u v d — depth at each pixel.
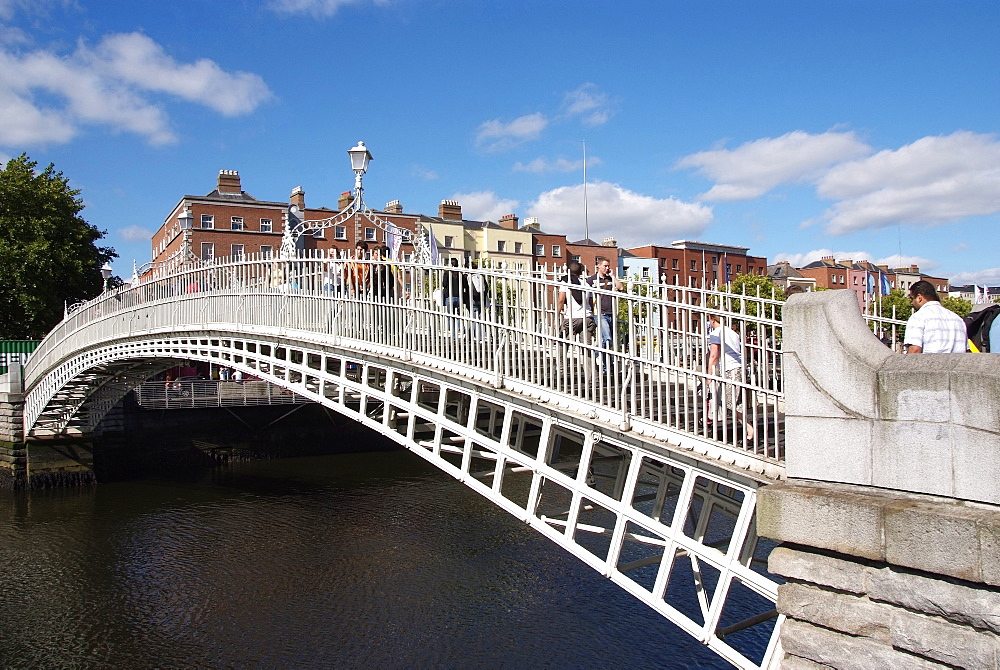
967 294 79.38
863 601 5.23
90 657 14.42
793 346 5.74
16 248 42.41
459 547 21.42
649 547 20.75
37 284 42.53
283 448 39.66
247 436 38.53
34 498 28.59
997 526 4.44
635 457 8.10
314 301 14.04
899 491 5.12
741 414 7.35
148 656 14.42
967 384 4.76
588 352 8.72
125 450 33.97
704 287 7.34
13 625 16.02
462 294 10.58
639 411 8.64
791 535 5.52
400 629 15.44
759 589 6.87
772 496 5.65
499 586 18.02
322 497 28.70
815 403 5.59
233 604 17.09
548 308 9.18
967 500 4.77
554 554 20.55
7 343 37.19
